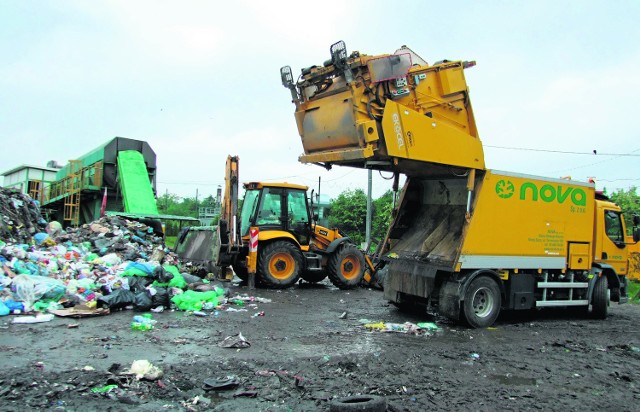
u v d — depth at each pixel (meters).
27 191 25.66
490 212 9.09
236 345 6.62
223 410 4.47
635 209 25.59
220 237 12.64
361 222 34.59
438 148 8.62
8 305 7.98
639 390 5.59
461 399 5.02
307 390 5.07
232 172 12.75
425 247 9.69
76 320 7.87
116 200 19.16
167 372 5.38
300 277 14.59
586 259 10.38
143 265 10.10
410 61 8.72
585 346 7.73
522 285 9.53
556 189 9.96
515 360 6.71
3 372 5.11
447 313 8.79
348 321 8.95
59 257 11.05
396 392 5.14
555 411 4.81
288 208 13.62
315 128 9.08
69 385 4.83
